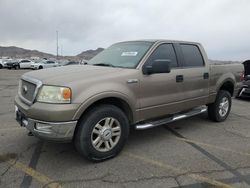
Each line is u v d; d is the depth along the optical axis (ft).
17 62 141.49
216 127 20.44
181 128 20.01
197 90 18.56
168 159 14.25
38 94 12.55
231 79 21.76
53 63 144.05
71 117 12.15
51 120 11.97
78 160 13.85
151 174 12.51
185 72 17.40
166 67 14.65
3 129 18.75
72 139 12.90
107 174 12.45
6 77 73.05
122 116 14.03
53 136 12.15
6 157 14.07
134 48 16.67
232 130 19.75
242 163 13.89
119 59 16.37
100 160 13.64
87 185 11.47
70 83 12.38
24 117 13.39
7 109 25.57
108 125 13.65
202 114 24.23
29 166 13.12
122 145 14.37
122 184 11.59
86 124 12.80
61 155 14.44
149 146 16.11
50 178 12.01
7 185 11.32
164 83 15.97
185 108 17.87
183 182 11.82
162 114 16.33
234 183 11.80
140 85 14.71
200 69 18.70
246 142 17.20
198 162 13.92
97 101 13.44
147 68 14.87
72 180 11.87
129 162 13.78
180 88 17.11
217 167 13.35
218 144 16.72
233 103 31.42
